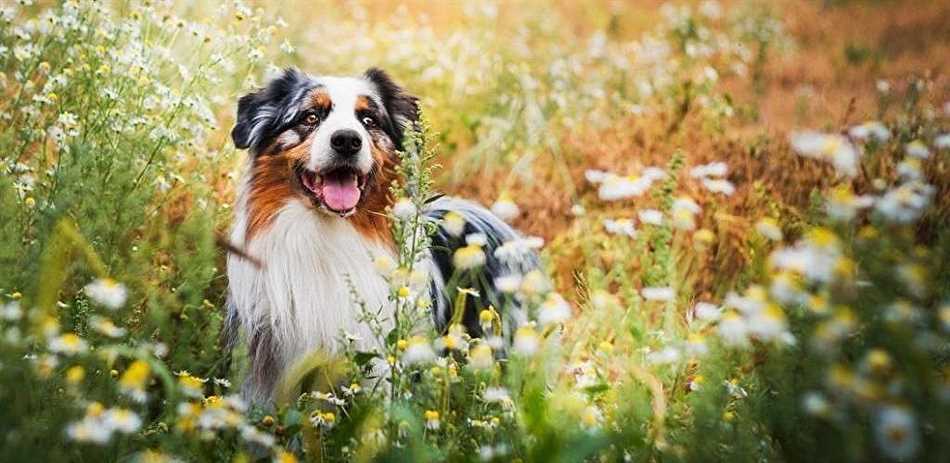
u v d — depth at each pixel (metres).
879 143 7.46
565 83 13.30
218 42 7.82
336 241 6.17
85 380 4.60
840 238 4.79
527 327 4.81
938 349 4.07
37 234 5.37
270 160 6.24
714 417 4.35
